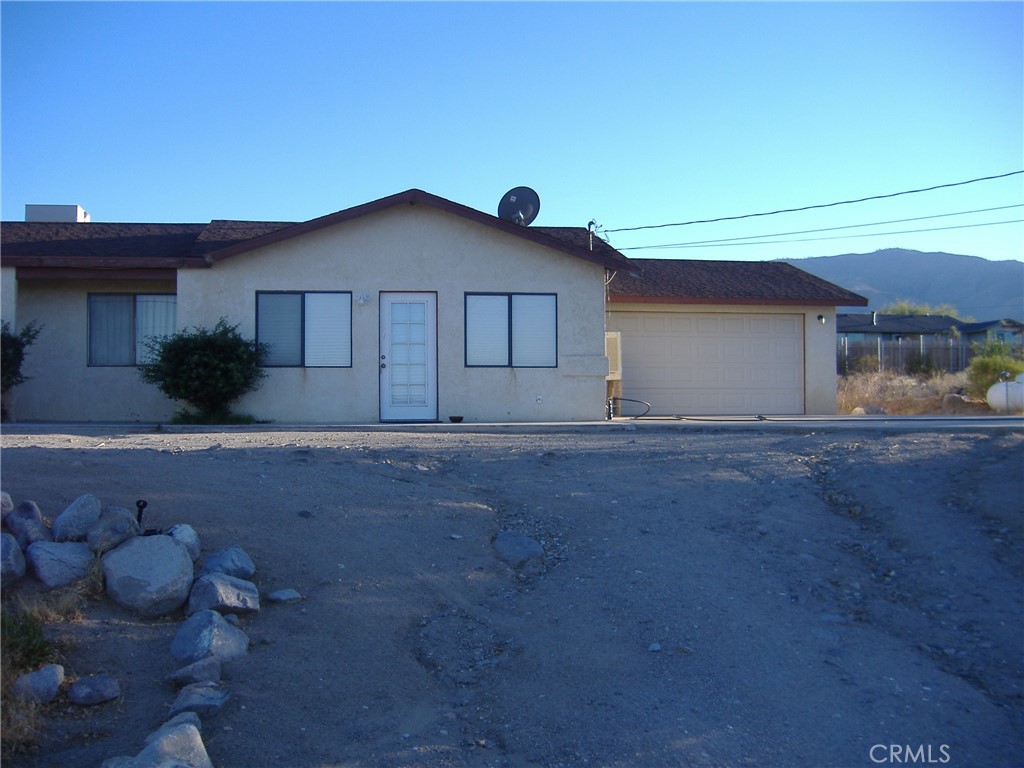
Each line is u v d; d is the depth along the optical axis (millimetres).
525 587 7891
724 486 10469
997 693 6379
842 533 9203
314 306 17125
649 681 6336
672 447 12641
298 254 17094
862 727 5879
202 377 16188
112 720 5562
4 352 16469
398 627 6988
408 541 8352
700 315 22000
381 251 17203
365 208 16891
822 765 5480
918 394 29031
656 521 9242
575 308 17578
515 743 5633
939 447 12281
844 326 57594
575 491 10141
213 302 17000
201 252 17672
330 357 17125
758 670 6512
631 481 10617
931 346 40000
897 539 8984
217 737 5453
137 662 6137
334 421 17000
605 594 7621
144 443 12633
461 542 8516
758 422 16938
